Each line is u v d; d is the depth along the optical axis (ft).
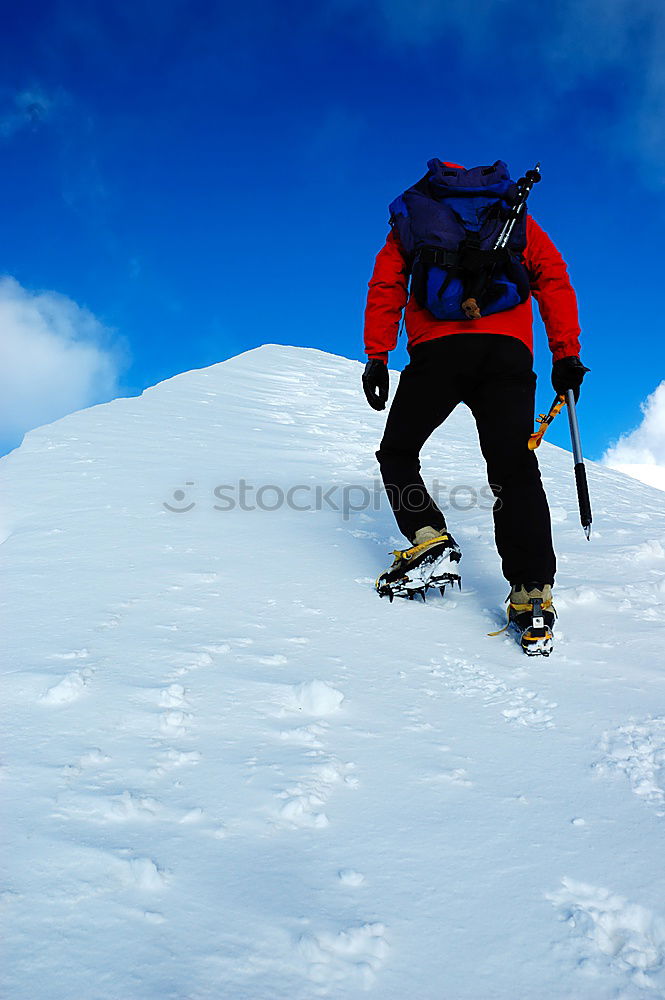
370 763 5.81
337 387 31.96
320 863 4.69
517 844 4.94
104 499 13.71
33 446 17.90
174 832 4.88
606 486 19.77
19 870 4.48
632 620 8.95
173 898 4.33
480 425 8.74
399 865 4.70
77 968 3.84
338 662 7.57
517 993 3.84
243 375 32.40
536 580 8.01
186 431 20.98
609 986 3.88
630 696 7.01
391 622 8.66
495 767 5.83
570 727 6.45
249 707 6.56
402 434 9.06
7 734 6.00
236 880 4.50
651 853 4.89
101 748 5.82
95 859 4.59
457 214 8.32
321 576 10.09
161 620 8.43
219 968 3.87
